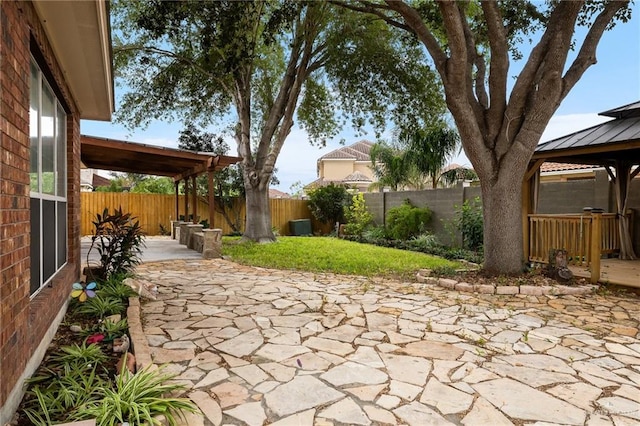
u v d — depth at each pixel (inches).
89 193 639.1
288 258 404.8
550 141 313.7
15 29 105.4
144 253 442.9
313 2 386.0
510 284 259.0
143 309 208.4
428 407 109.6
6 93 96.7
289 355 146.4
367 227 647.8
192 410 102.2
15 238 102.6
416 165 589.0
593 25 263.3
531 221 314.3
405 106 543.8
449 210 518.3
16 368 102.6
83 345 138.2
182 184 744.3
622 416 106.3
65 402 103.3
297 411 106.8
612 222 338.3
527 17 353.4
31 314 123.3
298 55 525.0
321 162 1277.1
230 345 155.9
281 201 748.6
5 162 94.6
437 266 351.9
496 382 125.5
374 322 188.2
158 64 533.6
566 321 192.1
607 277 268.2
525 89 268.4
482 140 280.2
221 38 351.9
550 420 104.0
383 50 506.9
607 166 346.3
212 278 299.0
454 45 253.6
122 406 97.3
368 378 127.4
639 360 144.9
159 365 134.5
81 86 203.8
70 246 220.1
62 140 206.8
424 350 152.5
